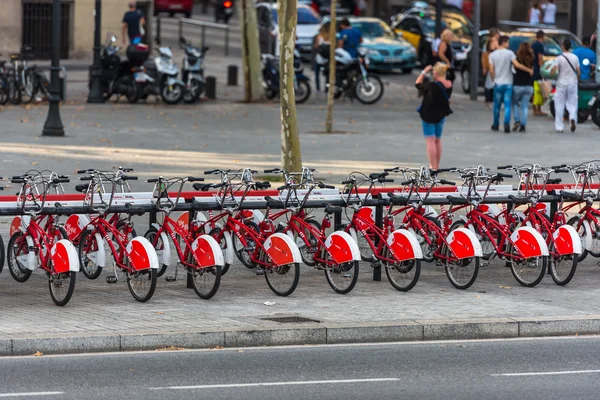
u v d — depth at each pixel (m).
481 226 18.89
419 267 17.73
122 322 15.38
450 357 14.20
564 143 36.06
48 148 32.88
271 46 59.41
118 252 18.00
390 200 18.66
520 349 14.73
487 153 33.62
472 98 49.34
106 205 17.44
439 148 28.81
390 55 57.25
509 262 19.34
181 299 17.20
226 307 16.59
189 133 37.38
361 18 59.84
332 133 38.19
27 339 14.18
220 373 13.22
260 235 17.94
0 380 12.77
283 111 27.39
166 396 12.12
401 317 15.91
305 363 13.80
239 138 36.56
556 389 12.52
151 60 46.91
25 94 45.09
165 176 28.25
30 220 17.52
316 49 49.53
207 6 99.94
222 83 54.12
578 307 16.81
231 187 18.02
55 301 16.64
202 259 17.17
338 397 12.15
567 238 18.36
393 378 13.03
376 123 41.25
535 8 61.03
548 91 43.34
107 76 45.25
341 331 15.09
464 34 59.78
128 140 35.28
